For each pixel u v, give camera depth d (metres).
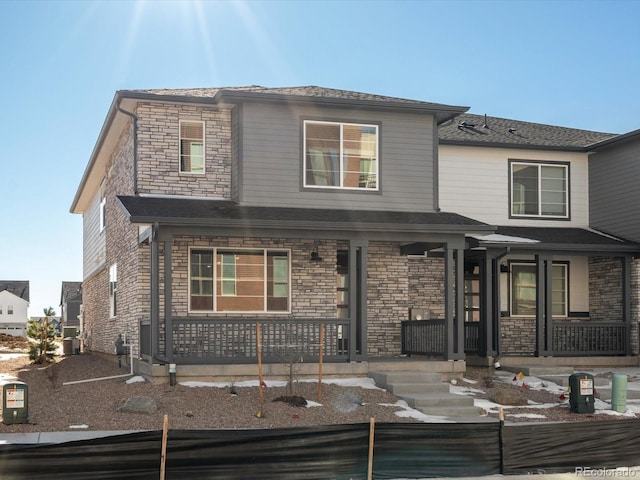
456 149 21.05
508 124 24.53
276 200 17.48
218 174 17.84
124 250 19.72
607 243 19.83
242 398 13.74
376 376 15.63
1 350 34.00
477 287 21.06
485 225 16.81
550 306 19.47
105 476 8.24
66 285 90.75
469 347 19.67
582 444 10.03
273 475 8.74
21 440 10.54
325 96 18.12
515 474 9.73
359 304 16.59
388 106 17.98
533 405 14.48
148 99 17.14
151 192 17.38
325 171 17.95
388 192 18.27
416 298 19.88
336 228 15.99
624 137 20.30
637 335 20.34
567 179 22.00
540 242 19.11
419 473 9.32
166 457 8.42
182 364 15.25
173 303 16.92
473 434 9.59
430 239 16.84
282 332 17.08
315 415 12.66
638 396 15.55
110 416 12.23
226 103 17.53
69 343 30.16
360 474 9.08
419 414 13.23
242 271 17.55
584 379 13.73
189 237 17.20
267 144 17.55
